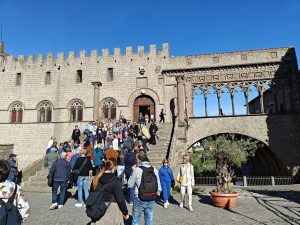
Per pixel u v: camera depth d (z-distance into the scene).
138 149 12.42
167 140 21.47
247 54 32.19
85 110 34.47
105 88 34.78
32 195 14.34
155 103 33.16
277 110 30.25
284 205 12.27
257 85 31.19
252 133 29.72
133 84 34.31
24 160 34.16
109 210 5.85
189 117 31.39
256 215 10.17
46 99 35.56
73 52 36.38
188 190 11.23
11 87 36.69
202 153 16.08
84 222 8.82
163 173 11.78
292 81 30.20
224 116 30.72
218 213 10.48
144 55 34.81
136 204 6.87
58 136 34.12
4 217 4.17
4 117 35.91
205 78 32.59
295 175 27.89
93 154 14.78
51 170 11.18
